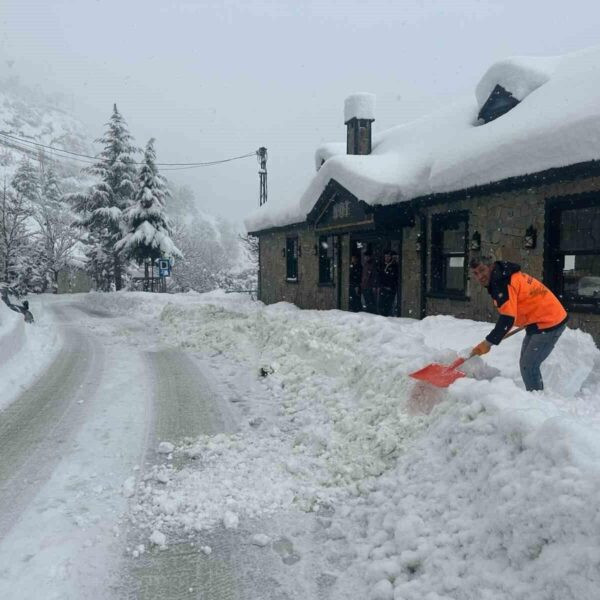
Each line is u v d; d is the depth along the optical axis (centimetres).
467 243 848
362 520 311
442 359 447
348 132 1321
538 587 197
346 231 1133
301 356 713
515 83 871
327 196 1159
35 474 392
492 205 788
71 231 3881
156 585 263
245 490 361
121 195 3312
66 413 550
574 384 488
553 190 681
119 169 3275
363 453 387
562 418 245
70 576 268
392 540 277
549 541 206
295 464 393
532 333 421
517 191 739
